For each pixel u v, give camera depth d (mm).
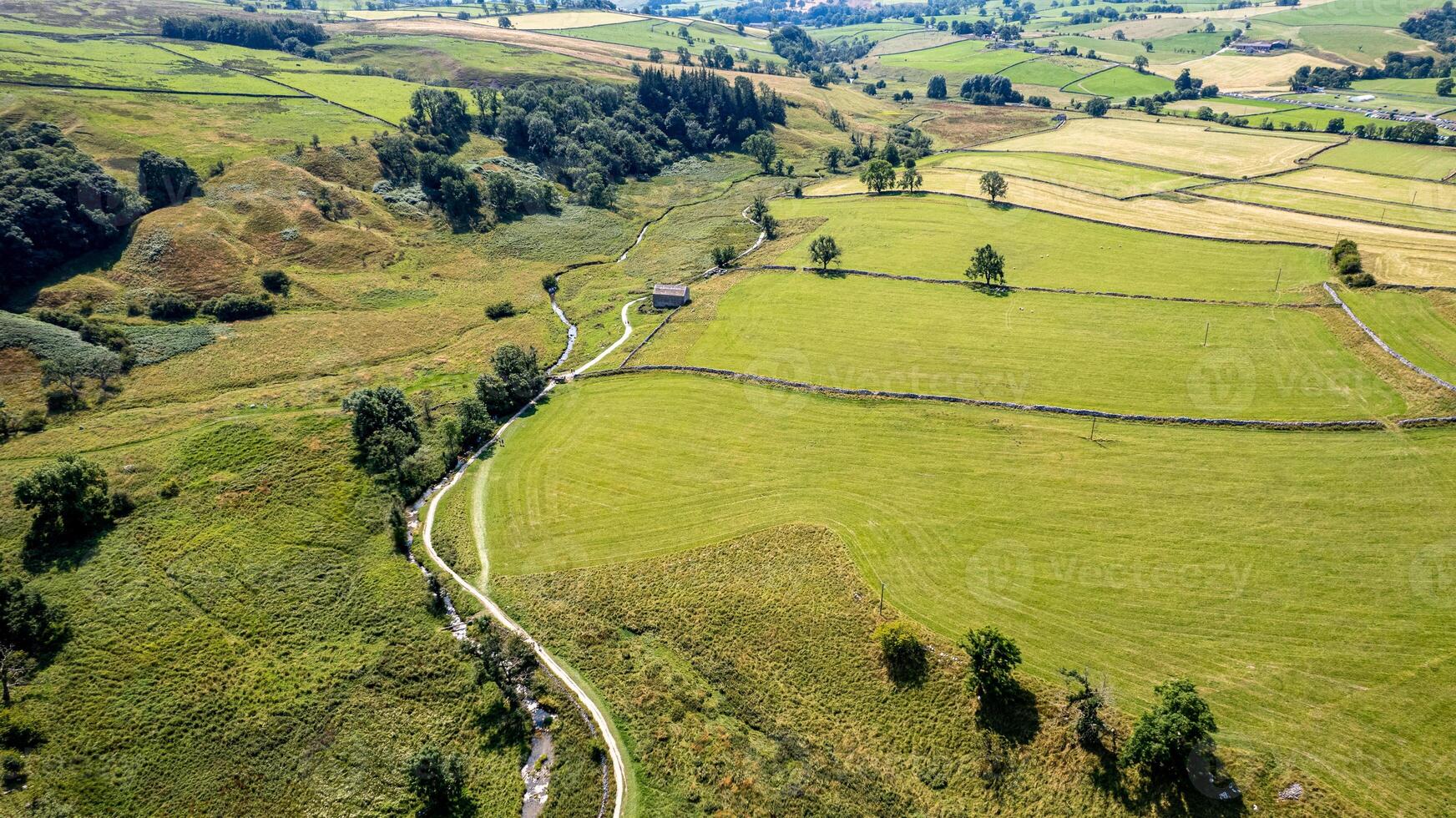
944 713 54156
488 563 70812
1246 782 47188
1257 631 57406
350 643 62125
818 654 59375
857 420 87625
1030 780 49781
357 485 78562
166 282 113562
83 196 118000
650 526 73812
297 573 68062
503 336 115500
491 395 93000
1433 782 46562
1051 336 102750
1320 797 46094
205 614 63312
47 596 63031
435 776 50219
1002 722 52875
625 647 62062
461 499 79312
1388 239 122375
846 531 70875
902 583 64438
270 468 78938
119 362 95750
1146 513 69812
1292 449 76188
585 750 54312
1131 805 47500
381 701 57688
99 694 56156
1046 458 78500
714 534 72000
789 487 77375
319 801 51219
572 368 105562
